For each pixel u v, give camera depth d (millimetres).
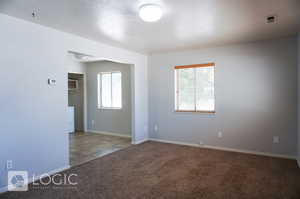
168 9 2328
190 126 4668
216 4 2203
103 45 3900
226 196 2332
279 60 3660
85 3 2158
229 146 4207
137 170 3158
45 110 2941
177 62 4758
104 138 5578
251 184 2627
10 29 2531
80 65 6430
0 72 2449
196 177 2865
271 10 2379
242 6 2266
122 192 2451
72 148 4508
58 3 2160
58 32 3090
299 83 3354
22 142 2670
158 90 5094
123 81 5816
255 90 3896
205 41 3781
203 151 4172
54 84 3055
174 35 3383
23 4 2184
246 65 3957
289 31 3221
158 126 5145
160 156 3869
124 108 5836
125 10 2350
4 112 2492
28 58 2723
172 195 2365
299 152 3283
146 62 5207
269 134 3803
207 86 4453
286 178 2799
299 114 3355
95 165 3402
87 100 6648
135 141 4879
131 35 3352
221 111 4266
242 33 3307
